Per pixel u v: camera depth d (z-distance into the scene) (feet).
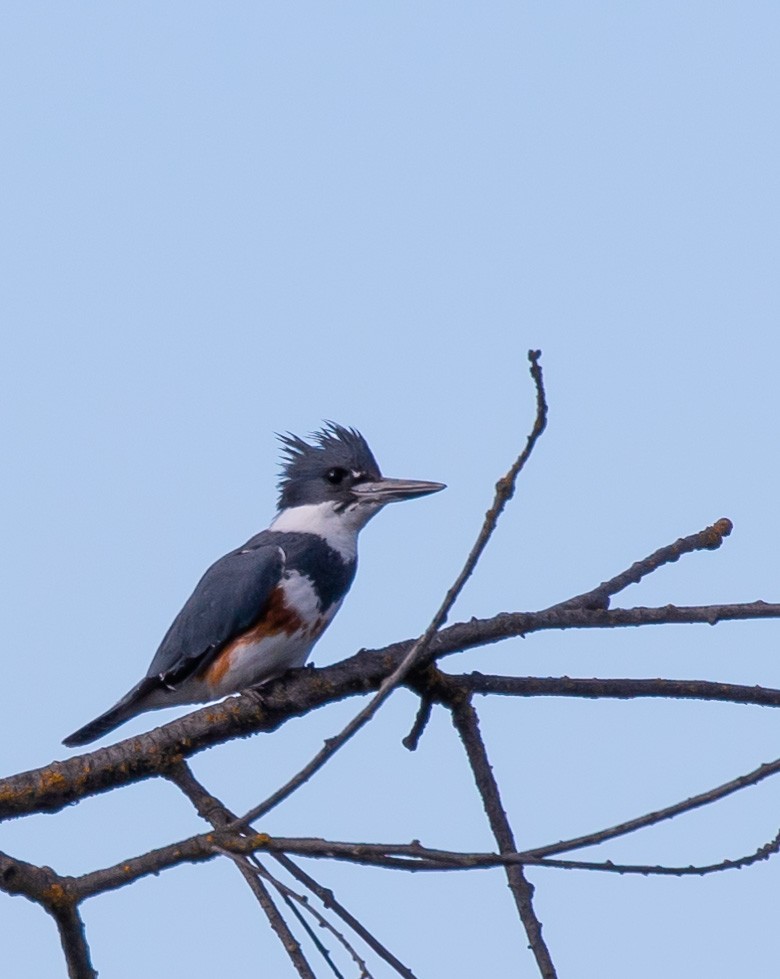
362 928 19.57
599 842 18.78
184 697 38.04
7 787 24.72
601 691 26.71
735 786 18.71
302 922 19.54
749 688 26.94
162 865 20.49
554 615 28.17
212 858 20.44
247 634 36.96
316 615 38.06
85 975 21.27
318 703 27.53
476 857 18.85
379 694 19.71
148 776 25.59
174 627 37.65
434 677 26.71
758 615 28.32
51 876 20.67
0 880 20.31
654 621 28.30
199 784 25.39
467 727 26.73
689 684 26.86
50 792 24.76
